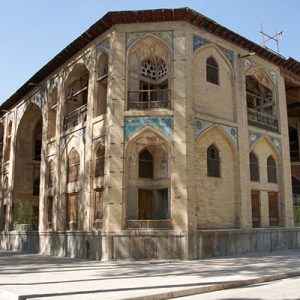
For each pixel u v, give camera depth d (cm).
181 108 1609
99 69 1833
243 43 1920
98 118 1741
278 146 2039
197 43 1736
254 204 1880
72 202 1894
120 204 1562
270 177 1989
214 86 1781
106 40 1783
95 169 1744
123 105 1644
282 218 1977
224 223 1694
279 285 892
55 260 1597
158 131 1609
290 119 2695
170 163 1598
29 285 875
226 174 1755
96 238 1630
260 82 2083
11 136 2720
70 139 1953
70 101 2098
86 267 1295
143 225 1551
